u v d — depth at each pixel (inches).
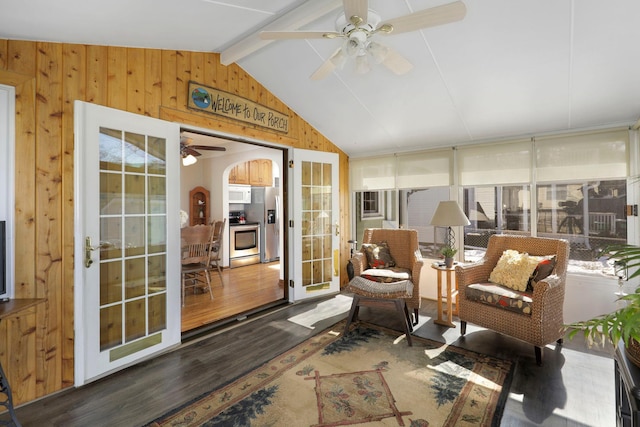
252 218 288.8
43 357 85.2
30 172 83.5
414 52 109.0
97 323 93.9
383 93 136.7
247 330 129.8
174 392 86.9
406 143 176.9
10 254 80.4
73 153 90.1
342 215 200.2
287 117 162.2
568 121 131.7
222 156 253.0
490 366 99.2
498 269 124.2
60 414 78.1
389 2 90.3
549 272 112.3
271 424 73.9
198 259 172.2
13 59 80.7
